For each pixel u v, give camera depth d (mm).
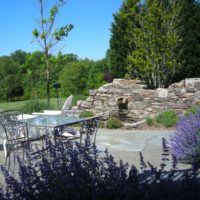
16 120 5684
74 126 8688
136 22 13633
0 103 21438
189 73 13414
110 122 9523
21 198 2291
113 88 10359
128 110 10273
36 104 12117
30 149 3586
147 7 12750
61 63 15328
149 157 6023
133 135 8258
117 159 5941
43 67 15094
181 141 5371
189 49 13289
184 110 9750
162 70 12906
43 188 2289
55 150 2689
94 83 19016
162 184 2188
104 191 2182
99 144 7262
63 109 10547
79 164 2385
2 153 6566
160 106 10008
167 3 13211
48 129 5656
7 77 24109
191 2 13633
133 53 13125
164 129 9016
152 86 12766
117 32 14664
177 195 2082
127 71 14523
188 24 13320
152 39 12602
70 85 20391
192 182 2219
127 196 2029
